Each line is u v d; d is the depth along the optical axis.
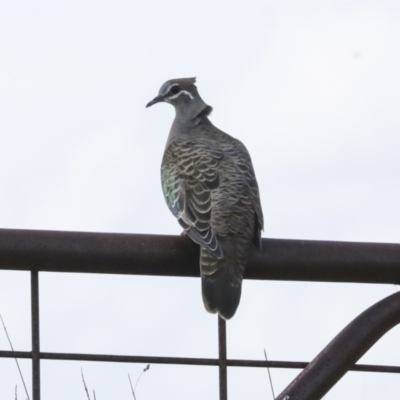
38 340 6.65
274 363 6.88
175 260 6.96
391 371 6.86
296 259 7.07
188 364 6.77
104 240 6.72
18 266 6.60
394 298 6.92
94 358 6.62
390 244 7.11
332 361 6.73
